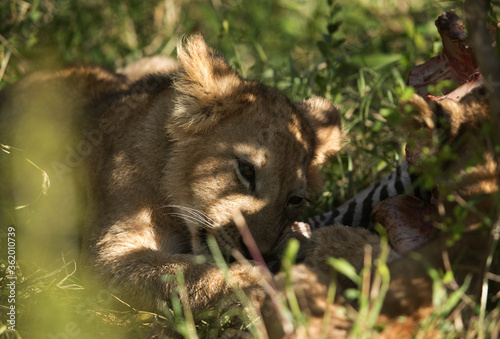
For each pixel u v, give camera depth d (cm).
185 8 1555
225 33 1281
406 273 579
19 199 925
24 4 1244
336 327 547
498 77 557
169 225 869
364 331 517
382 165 1053
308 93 1177
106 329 698
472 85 655
